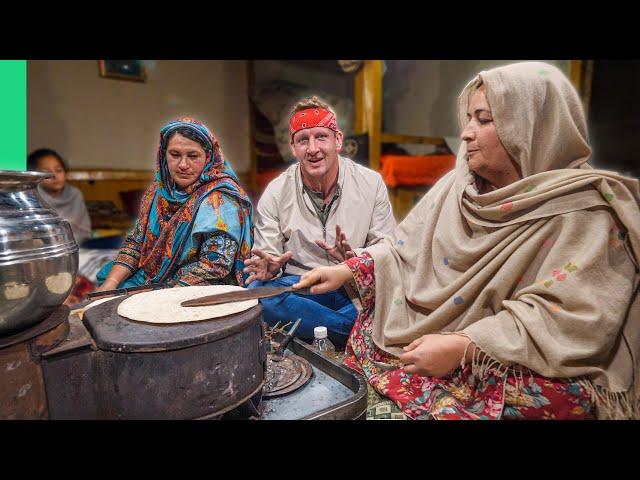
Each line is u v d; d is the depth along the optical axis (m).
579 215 1.03
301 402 1.01
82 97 3.85
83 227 3.54
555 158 1.10
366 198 1.81
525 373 1.03
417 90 4.41
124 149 4.14
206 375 0.77
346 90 5.21
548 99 1.08
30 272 0.71
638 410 1.00
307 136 1.66
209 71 4.61
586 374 0.98
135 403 0.75
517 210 1.09
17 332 0.74
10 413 0.70
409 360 1.04
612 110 3.25
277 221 1.86
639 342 1.01
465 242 1.20
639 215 0.98
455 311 1.17
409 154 4.35
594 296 0.96
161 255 1.77
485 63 3.71
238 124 4.91
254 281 1.65
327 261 1.80
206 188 1.71
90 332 0.80
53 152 3.36
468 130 1.16
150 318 0.82
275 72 5.06
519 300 1.05
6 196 0.74
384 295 1.34
